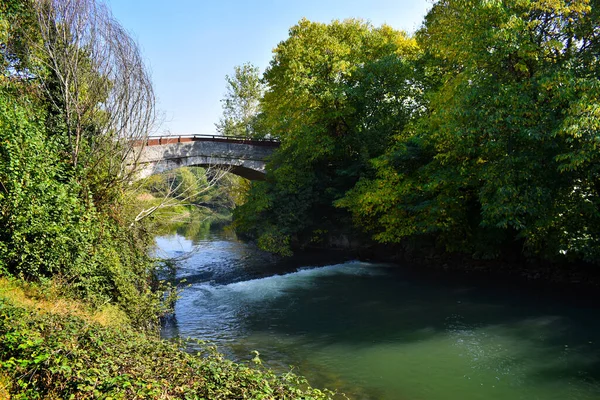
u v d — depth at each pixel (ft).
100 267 34.32
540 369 29.12
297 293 53.01
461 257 64.03
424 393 26.48
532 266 55.47
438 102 56.18
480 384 27.45
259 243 80.18
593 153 35.94
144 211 43.65
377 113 79.56
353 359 32.09
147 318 34.35
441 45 54.39
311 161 83.61
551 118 38.68
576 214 44.88
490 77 45.03
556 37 43.01
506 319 39.34
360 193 71.87
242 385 18.66
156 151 75.56
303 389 26.78
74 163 36.22
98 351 20.01
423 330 37.73
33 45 37.04
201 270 67.62
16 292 26.40
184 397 16.99
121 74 39.91
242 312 45.68
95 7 39.32
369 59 83.66
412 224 65.36
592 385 26.63
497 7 41.81
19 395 15.48
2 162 29.76
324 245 87.40
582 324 36.91
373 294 50.96
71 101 37.78
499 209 43.57
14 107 32.12
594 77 37.37
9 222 29.25
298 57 80.48
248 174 100.32
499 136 43.29
